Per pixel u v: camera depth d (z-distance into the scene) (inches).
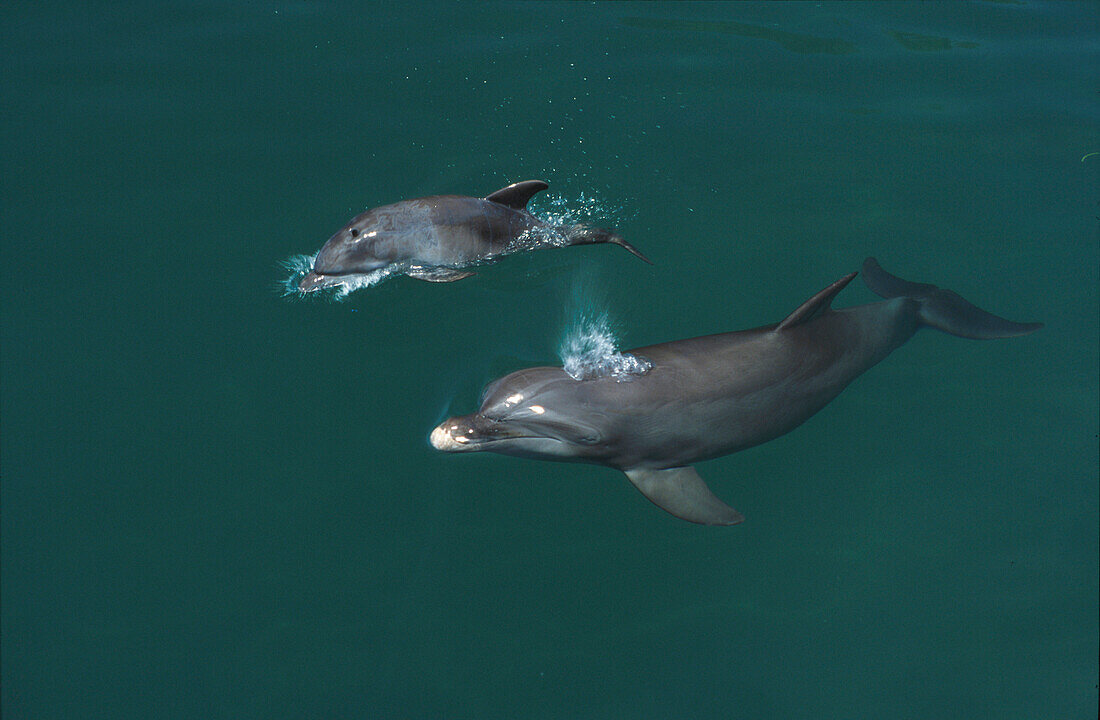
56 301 244.7
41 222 255.8
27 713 208.1
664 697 212.7
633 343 242.7
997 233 262.7
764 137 279.3
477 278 253.0
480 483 228.8
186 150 270.4
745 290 251.9
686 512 222.4
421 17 303.9
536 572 221.9
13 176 263.3
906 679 214.1
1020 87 293.0
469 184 266.8
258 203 261.7
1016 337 248.7
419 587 219.6
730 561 224.2
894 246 260.1
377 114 279.6
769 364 228.1
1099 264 257.9
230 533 222.7
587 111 282.8
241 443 230.7
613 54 297.0
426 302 248.8
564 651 215.6
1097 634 217.3
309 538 222.7
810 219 264.2
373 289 250.1
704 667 214.8
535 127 278.7
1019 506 228.8
